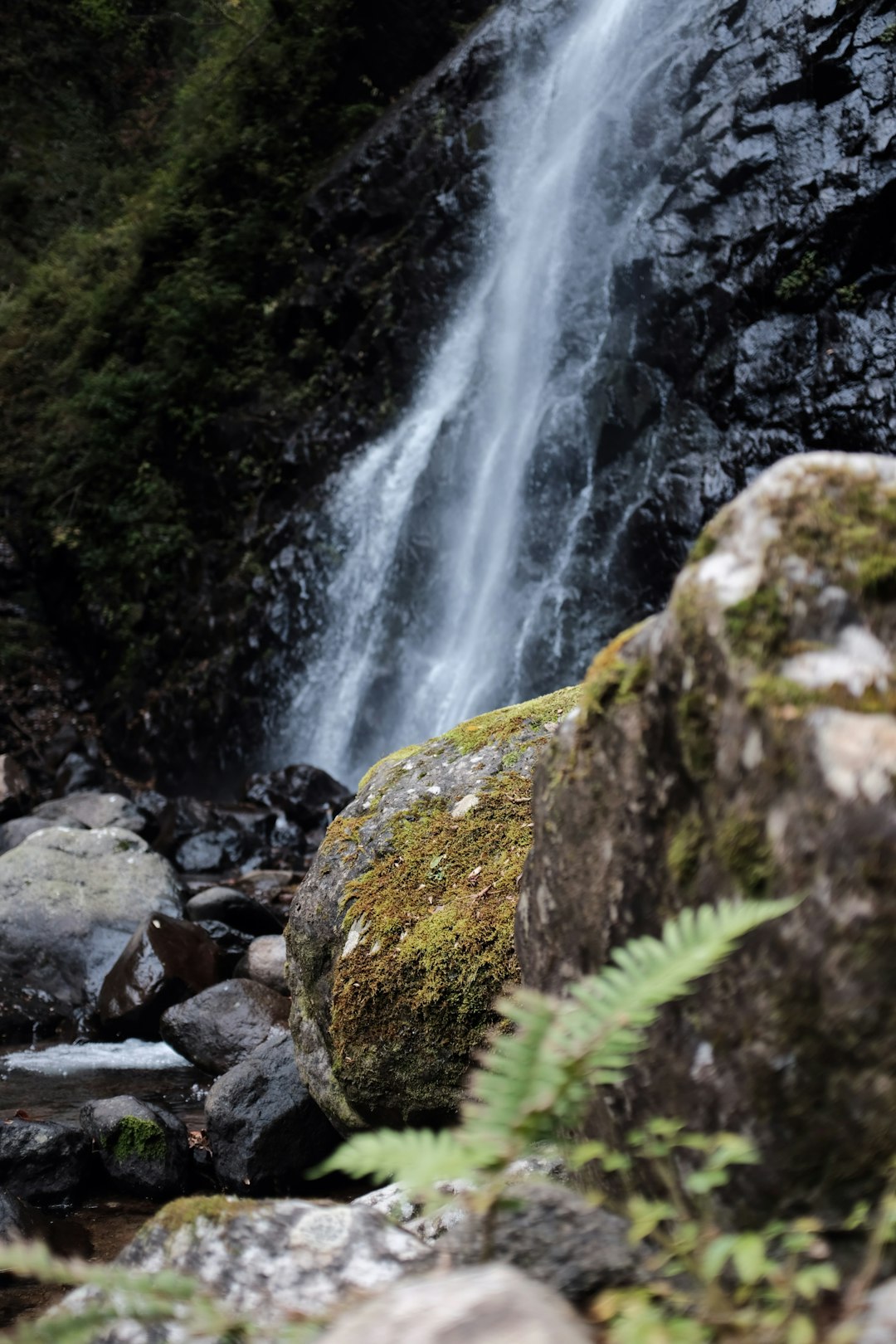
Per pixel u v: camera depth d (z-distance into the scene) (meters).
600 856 1.56
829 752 1.23
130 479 15.52
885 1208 1.14
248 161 16.25
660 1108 1.38
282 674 12.84
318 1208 1.57
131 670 14.49
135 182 20.28
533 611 10.41
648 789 1.48
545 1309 0.94
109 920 6.48
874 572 1.33
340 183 14.74
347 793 10.73
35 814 9.62
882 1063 1.17
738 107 10.02
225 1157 3.58
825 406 8.79
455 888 2.98
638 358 10.15
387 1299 1.00
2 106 21.20
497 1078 1.09
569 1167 1.70
